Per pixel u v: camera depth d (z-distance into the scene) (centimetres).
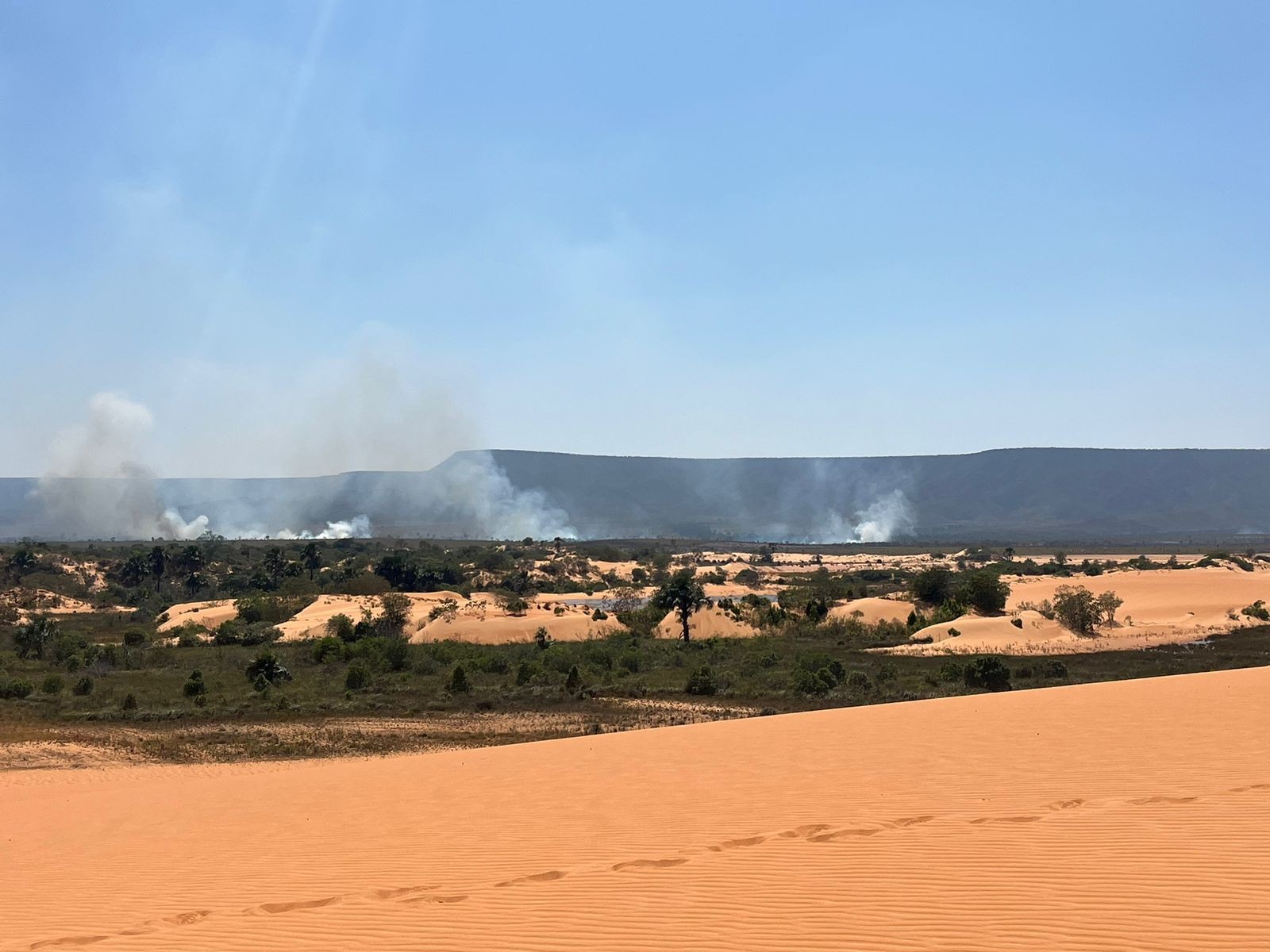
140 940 918
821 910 835
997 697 2520
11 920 1030
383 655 6256
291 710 4281
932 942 738
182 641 7981
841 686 4934
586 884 994
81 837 1622
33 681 5431
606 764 1888
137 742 3512
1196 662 5703
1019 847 978
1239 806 1094
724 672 5691
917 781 1417
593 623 8712
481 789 1736
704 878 970
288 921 948
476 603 9575
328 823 1538
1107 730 1752
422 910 950
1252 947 679
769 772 1619
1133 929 730
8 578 12100
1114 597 8169
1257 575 10800
